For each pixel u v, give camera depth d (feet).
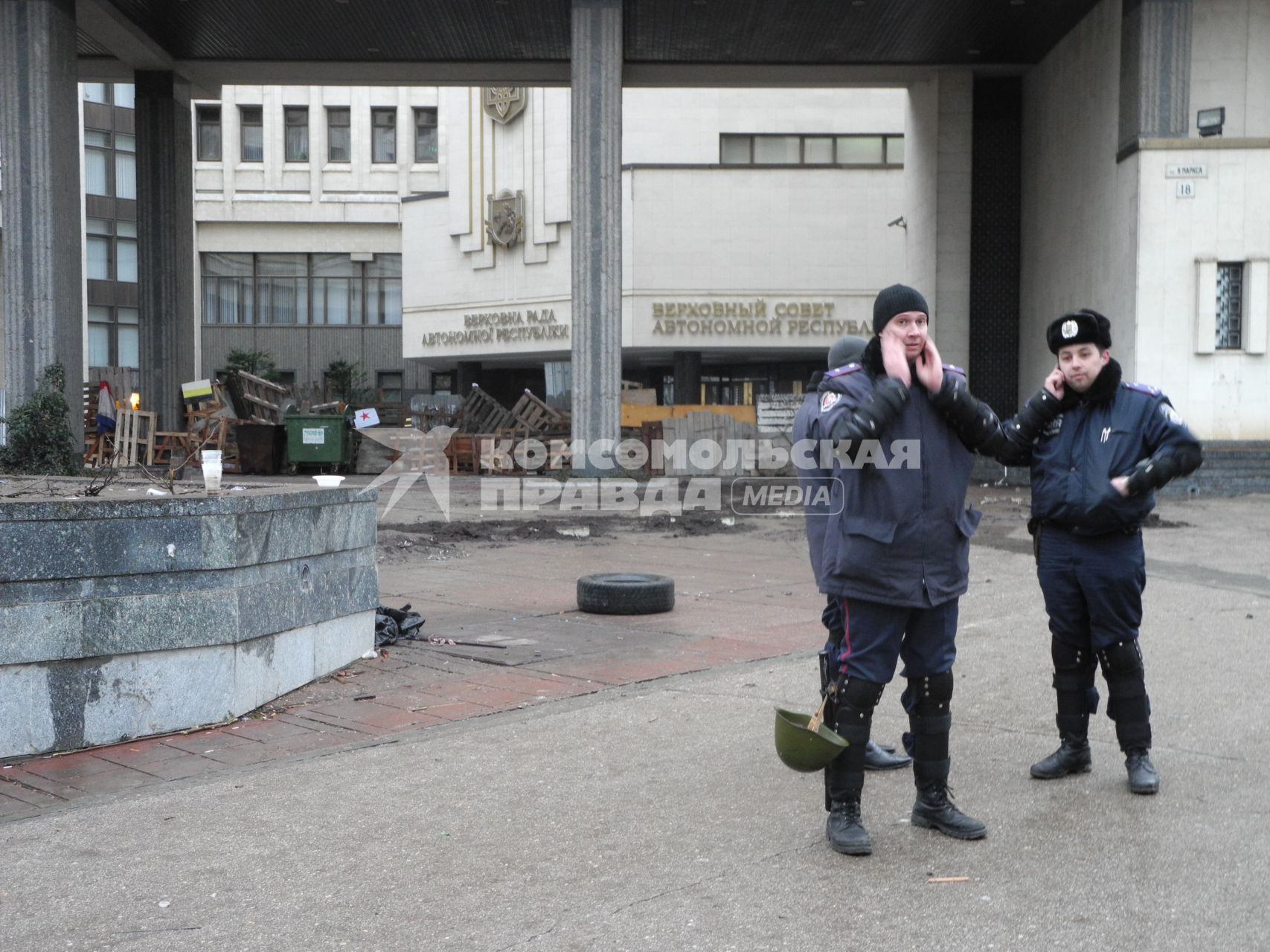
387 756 16.55
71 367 69.15
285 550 19.93
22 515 16.29
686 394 125.80
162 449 91.97
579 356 69.46
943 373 12.55
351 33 82.99
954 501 12.72
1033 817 13.71
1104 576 14.40
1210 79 73.26
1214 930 10.58
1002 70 90.74
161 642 17.58
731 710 19.02
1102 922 10.80
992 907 11.16
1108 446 14.40
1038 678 21.07
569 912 11.16
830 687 13.01
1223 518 53.83
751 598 31.71
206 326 160.86
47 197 67.10
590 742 17.17
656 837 13.21
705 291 122.31
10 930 10.89
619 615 28.50
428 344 140.46
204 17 81.41
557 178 127.44
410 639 25.05
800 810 14.15
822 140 124.98
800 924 10.82
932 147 90.68
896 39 83.92
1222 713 18.30
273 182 159.84
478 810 14.19
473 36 84.28
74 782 15.48
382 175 160.04
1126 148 70.54
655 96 123.85
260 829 13.60
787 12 77.10
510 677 21.59
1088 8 77.20
